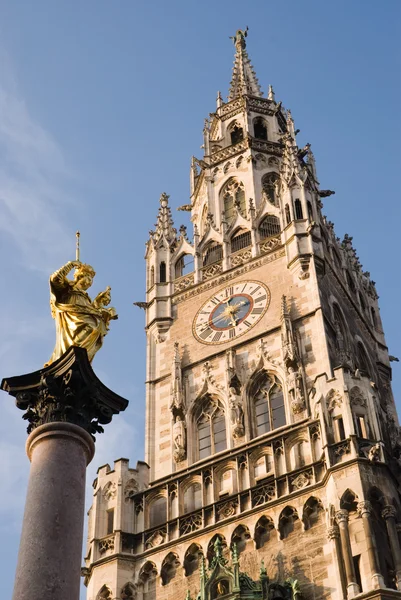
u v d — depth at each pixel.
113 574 38.59
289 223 51.16
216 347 47.41
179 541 38.84
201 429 44.81
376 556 33.41
